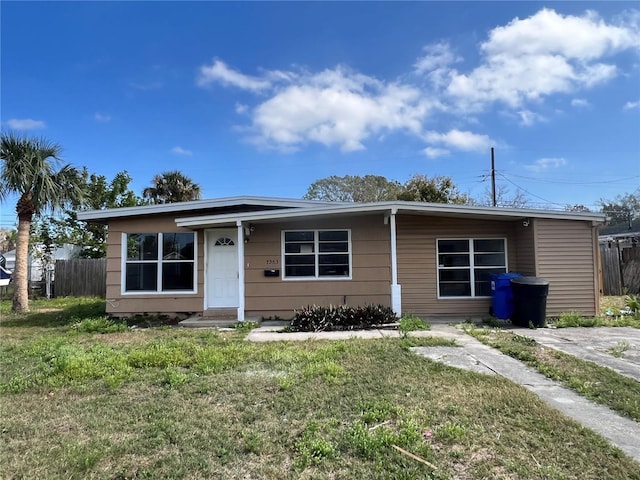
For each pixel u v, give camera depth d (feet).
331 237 34.14
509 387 14.89
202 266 34.37
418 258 34.94
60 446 10.69
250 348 21.53
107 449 10.43
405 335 24.64
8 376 17.30
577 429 11.30
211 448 10.46
